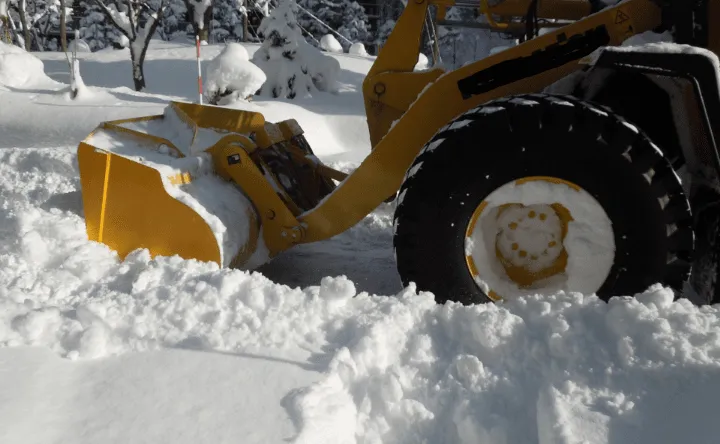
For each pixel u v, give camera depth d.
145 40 15.27
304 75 14.65
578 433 1.70
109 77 17.86
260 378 1.96
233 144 3.52
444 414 1.94
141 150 3.48
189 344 2.18
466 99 3.06
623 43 2.99
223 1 33.28
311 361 2.09
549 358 2.04
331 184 4.42
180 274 2.71
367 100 3.94
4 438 1.61
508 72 3.03
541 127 2.67
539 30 4.10
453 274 2.84
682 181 3.05
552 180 2.72
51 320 2.21
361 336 2.19
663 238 2.68
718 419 1.67
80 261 2.93
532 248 2.87
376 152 3.17
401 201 2.85
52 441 1.62
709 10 2.93
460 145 2.74
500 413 1.88
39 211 3.51
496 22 4.06
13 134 10.45
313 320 2.32
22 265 2.94
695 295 3.03
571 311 2.20
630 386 1.86
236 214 3.33
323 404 1.83
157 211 3.15
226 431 1.70
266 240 3.51
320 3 31.23
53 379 1.92
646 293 2.29
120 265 2.99
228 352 2.12
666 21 2.96
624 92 3.06
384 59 3.91
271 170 3.70
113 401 1.81
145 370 2.00
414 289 2.62
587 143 2.66
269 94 14.68
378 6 31.73
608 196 2.69
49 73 18.28
